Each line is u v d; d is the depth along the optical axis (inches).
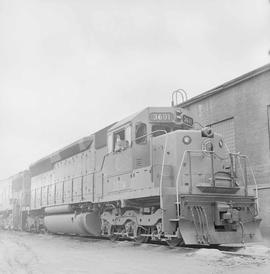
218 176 475.8
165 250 422.9
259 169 619.2
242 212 463.8
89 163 650.2
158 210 452.1
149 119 516.4
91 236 700.7
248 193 479.8
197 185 447.5
